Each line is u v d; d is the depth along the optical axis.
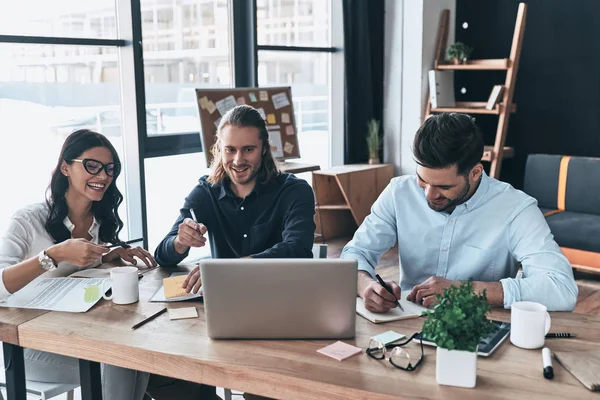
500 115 5.61
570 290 1.90
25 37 3.71
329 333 1.68
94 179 2.30
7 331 1.83
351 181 5.54
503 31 5.92
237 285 1.65
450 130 1.90
